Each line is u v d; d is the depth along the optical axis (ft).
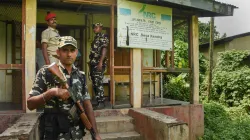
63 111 8.17
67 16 26.08
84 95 8.96
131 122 18.56
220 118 28.43
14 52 23.43
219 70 49.98
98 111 19.20
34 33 17.62
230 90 44.34
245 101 40.68
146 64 28.63
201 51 64.90
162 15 21.95
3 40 23.34
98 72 19.69
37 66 21.68
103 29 27.25
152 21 21.39
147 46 21.09
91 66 19.94
